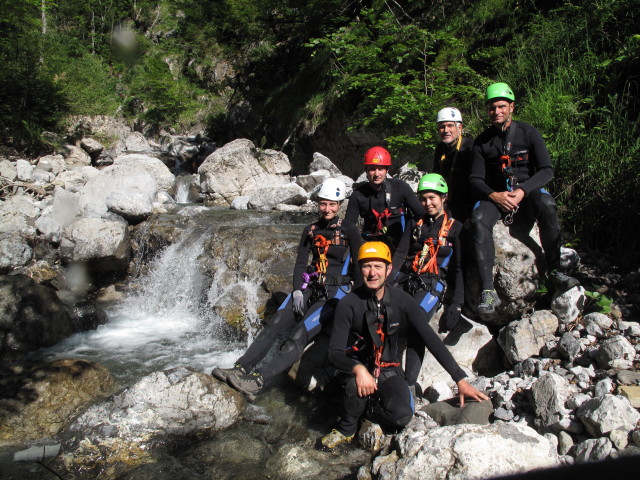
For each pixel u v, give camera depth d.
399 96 7.26
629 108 5.80
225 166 10.05
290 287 5.06
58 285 6.72
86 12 25.78
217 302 5.45
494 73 8.09
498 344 3.97
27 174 9.28
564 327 3.79
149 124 19.66
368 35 9.68
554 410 3.01
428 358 3.84
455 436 2.73
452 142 4.34
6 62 12.51
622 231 4.82
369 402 3.34
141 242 7.15
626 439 2.58
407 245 3.79
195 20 19.44
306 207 8.66
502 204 3.69
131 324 5.95
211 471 3.01
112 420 3.35
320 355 3.89
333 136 11.33
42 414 3.60
